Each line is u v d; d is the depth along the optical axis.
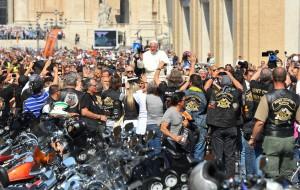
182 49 93.06
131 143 24.84
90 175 23.42
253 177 17.17
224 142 30.66
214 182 17.00
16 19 163.25
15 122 31.61
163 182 24.00
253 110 29.88
